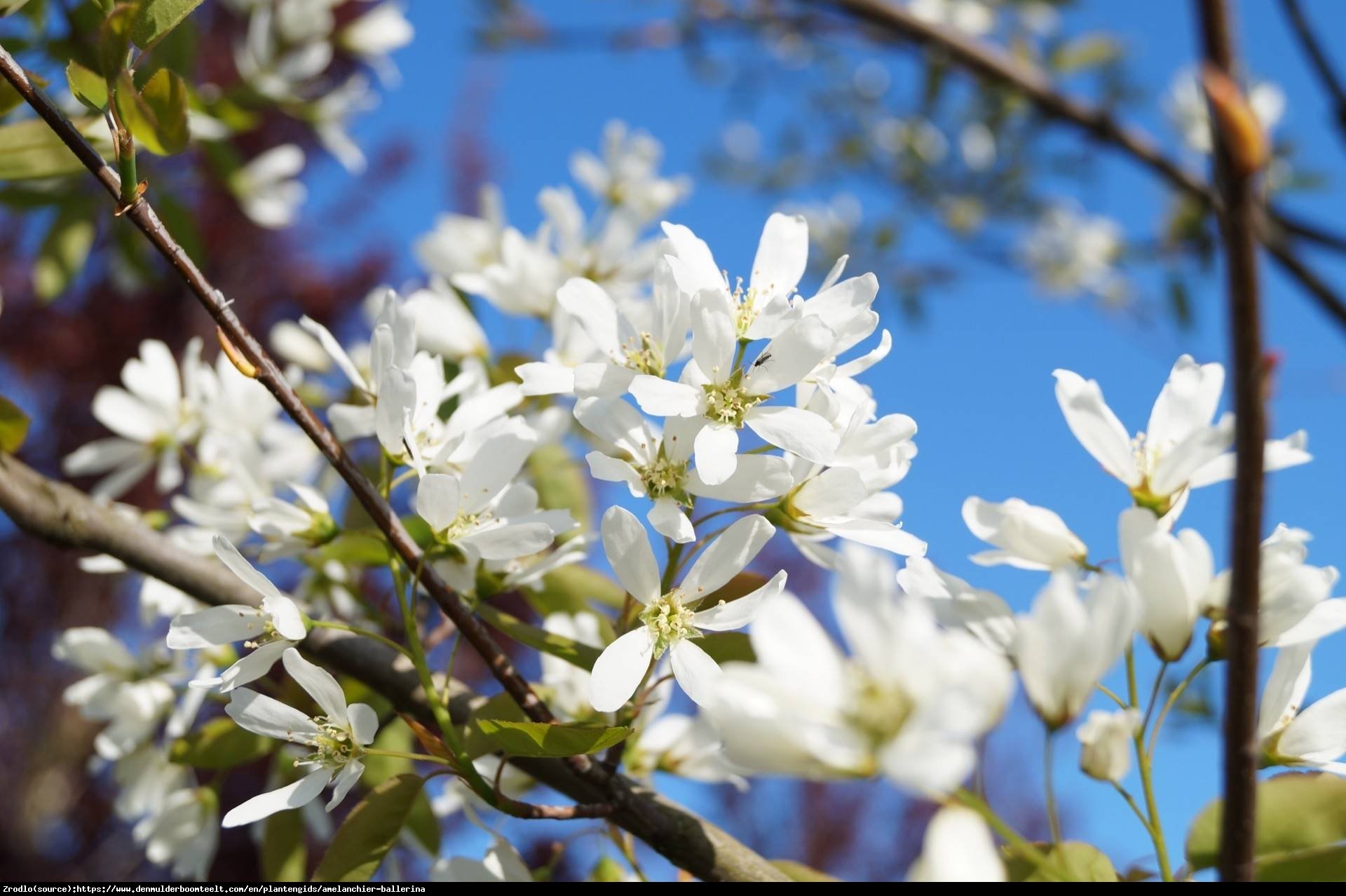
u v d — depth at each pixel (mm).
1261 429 199
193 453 394
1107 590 218
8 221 993
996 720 201
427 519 259
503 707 279
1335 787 237
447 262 385
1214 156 193
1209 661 233
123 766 351
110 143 313
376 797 258
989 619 240
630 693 248
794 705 204
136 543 310
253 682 338
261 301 1031
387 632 353
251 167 455
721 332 251
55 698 971
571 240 374
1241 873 209
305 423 252
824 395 257
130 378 368
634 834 263
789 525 261
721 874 265
